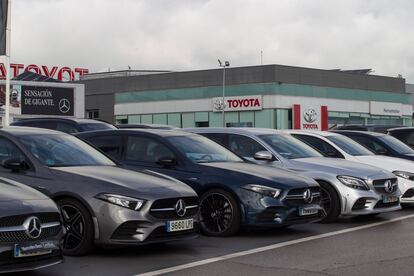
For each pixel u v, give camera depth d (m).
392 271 7.03
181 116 66.25
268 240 9.05
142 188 7.66
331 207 10.72
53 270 6.94
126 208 7.39
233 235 9.27
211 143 10.56
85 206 7.48
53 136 8.79
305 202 9.37
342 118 66.25
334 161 11.55
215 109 63.62
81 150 8.82
